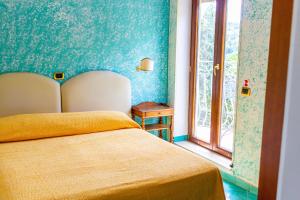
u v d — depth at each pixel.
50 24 3.33
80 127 2.97
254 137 2.86
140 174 2.01
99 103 3.61
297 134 0.60
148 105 4.03
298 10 0.59
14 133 2.71
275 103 0.66
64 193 1.72
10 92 3.11
